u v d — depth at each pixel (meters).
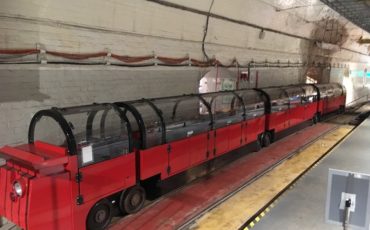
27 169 4.25
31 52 5.17
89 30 6.02
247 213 5.70
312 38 15.98
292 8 11.55
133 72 7.10
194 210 5.84
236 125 8.38
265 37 11.85
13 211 4.23
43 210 4.13
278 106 10.71
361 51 25.45
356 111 19.09
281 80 14.29
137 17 6.82
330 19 15.31
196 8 8.09
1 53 4.81
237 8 9.36
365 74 28.48
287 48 14.14
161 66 7.86
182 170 6.61
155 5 7.03
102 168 4.91
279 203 4.50
